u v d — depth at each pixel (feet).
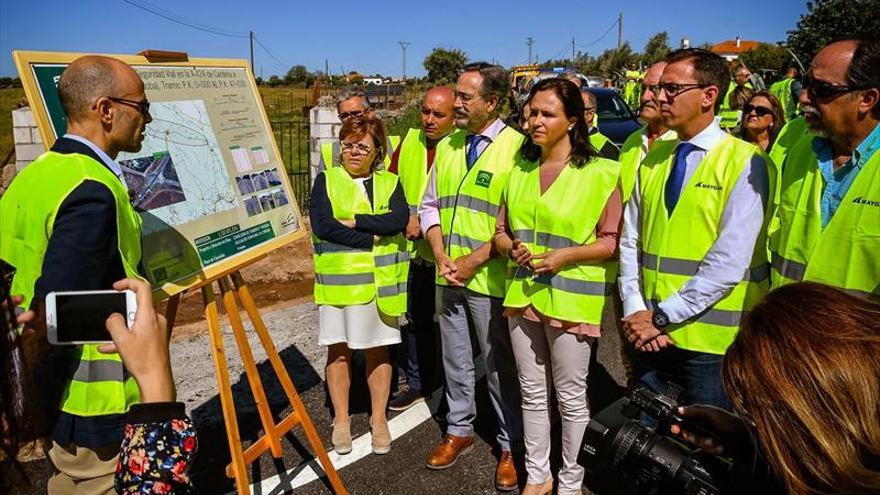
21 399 3.72
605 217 9.18
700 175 8.31
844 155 7.47
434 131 12.98
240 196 9.07
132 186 7.57
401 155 13.80
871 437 3.03
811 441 3.12
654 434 4.95
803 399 3.14
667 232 8.54
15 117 26.99
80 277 5.92
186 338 16.10
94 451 6.62
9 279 4.09
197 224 8.30
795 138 10.13
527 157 9.80
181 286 7.88
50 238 6.07
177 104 8.48
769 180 8.02
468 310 11.01
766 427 3.26
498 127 11.02
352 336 11.05
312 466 11.17
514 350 9.83
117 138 6.80
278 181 9.84
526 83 33.78
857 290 7.07
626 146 13.37
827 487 3.14
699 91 8.25
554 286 9.06
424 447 11.85
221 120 9.11
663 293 8.57
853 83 6.88
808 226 7.61
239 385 13.76
